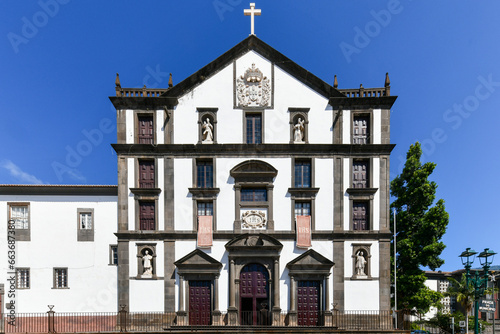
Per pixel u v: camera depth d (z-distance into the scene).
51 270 25.31
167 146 25.36
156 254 24.50
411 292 30.45
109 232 25.91
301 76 26.16
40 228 25.72
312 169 25.41
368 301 23.88
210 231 24.59
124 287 24.16
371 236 24.58
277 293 23.91
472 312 46.34
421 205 31.77
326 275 23.92
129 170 25.33
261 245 24.06
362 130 26.06
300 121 26.06
